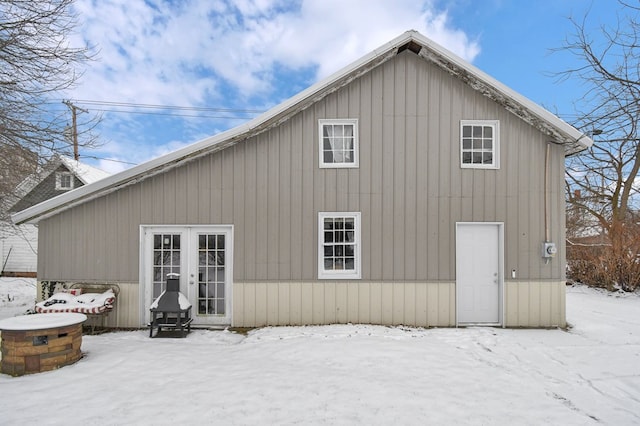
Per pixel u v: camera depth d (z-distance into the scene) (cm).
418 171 683
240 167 679
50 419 319
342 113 686
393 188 682
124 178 650
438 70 692
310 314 669
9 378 416
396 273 673
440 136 686
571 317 723
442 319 669
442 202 680
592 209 1255
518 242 680
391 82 689
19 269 1483
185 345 555
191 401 354
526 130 692
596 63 967
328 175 681
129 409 337
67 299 613
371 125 686
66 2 702
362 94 687
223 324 673
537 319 670
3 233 1294
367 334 606
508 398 373
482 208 682
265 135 682
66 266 677
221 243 685
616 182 1183
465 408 347
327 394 372
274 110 658
